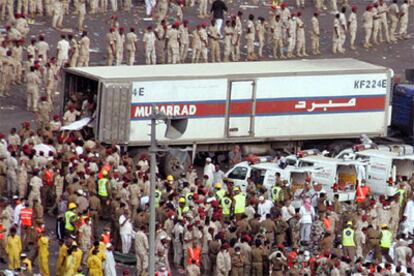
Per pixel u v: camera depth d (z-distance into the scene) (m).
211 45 187.75
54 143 154.50
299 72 163.62
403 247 142.25
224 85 160.38
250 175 152.25
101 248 133.00
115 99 155.88
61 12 193.25
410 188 152.62
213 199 143.62
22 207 139.00
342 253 142.50
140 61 187.00
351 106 166.62
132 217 145.62
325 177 153.12
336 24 196.75
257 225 142.25
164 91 157.88
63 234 139.00
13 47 176.12
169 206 141.25
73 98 160.25
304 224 144.88
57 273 133.00
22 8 194.62
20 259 132.88
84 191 143.38
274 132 164.00
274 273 136.75
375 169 155.88
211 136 160.88
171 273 139.88
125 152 156.50
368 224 145.25
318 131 165.88
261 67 165.75
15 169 148.12
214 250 138.00
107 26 196.75
